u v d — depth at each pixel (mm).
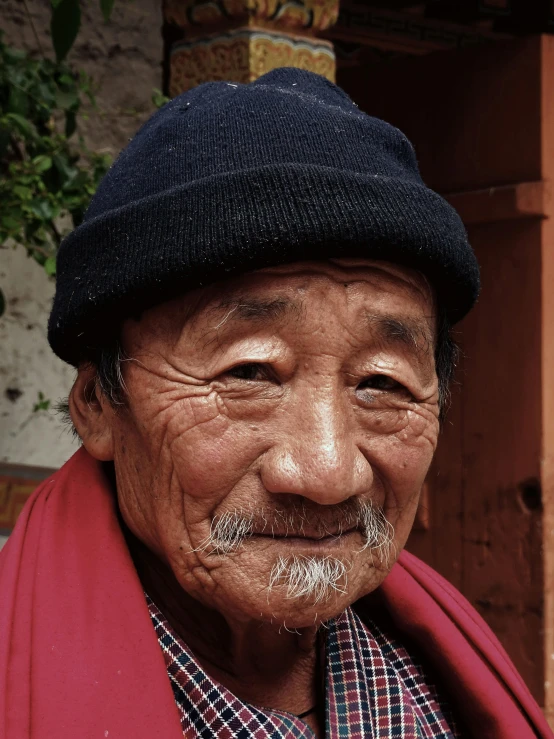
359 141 998
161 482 995
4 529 2342
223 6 2406
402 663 1324
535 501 3244
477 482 3406
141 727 942
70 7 1679
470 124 3389
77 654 965
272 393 956
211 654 1114
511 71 3260
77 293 1001
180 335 970
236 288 943
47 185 2150
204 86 1108
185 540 990
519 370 3279
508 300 3309
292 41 2451
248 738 1045
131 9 2531
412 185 977
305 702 1176
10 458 2367
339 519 979
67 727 917
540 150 3188
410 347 1012
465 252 1036
